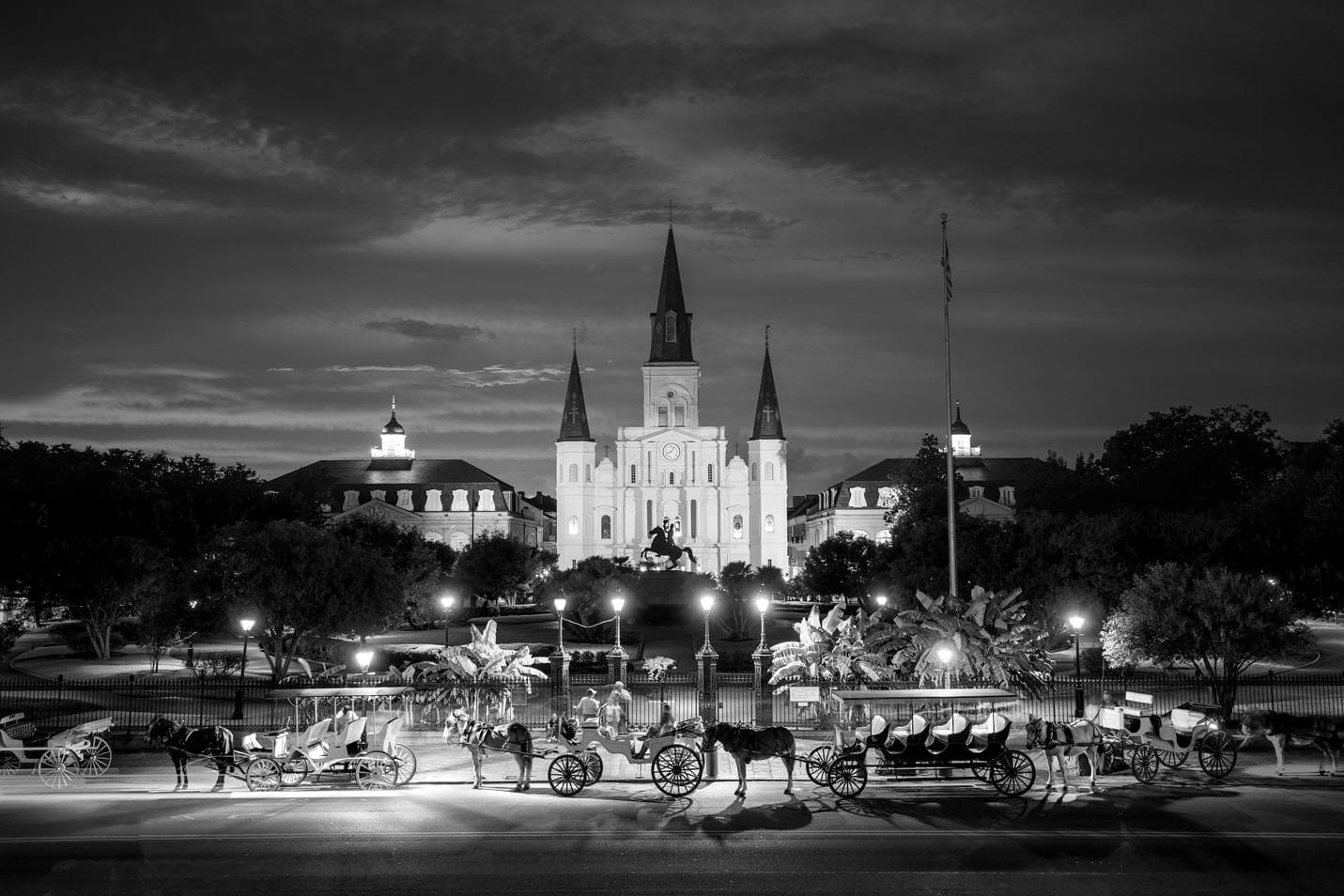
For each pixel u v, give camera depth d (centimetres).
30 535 6619
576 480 17738
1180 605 3956
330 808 2572
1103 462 11794
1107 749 2888
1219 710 3033
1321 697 4322
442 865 2083
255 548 5294
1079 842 2245
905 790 2759
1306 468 9281
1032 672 3584
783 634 7612
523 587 12162
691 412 18438
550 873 2036
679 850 2192
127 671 5703
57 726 3572
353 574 5269
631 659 5769
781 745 2700
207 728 2777
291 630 5678
